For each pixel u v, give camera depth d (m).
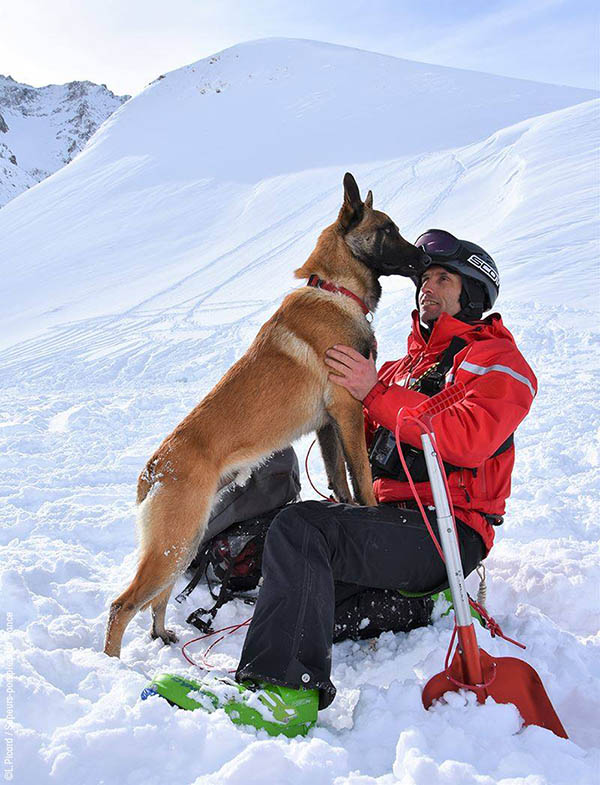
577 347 9.20
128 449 6.38
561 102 55.09
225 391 3.13
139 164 51.03
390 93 62.09
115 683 2.30
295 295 3.39
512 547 3.73
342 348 3.04
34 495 5.01
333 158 44.03
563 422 6.18
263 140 53.34
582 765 1.86
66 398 9.09
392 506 2.82
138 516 2.92
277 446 3.18
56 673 2.36
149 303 19.73
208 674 2.55
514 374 2.59
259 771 1.74
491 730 2.04
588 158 25.33
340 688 2.50
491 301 3.17
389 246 3.35
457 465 2.61
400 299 13.55
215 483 2.99
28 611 2.96
